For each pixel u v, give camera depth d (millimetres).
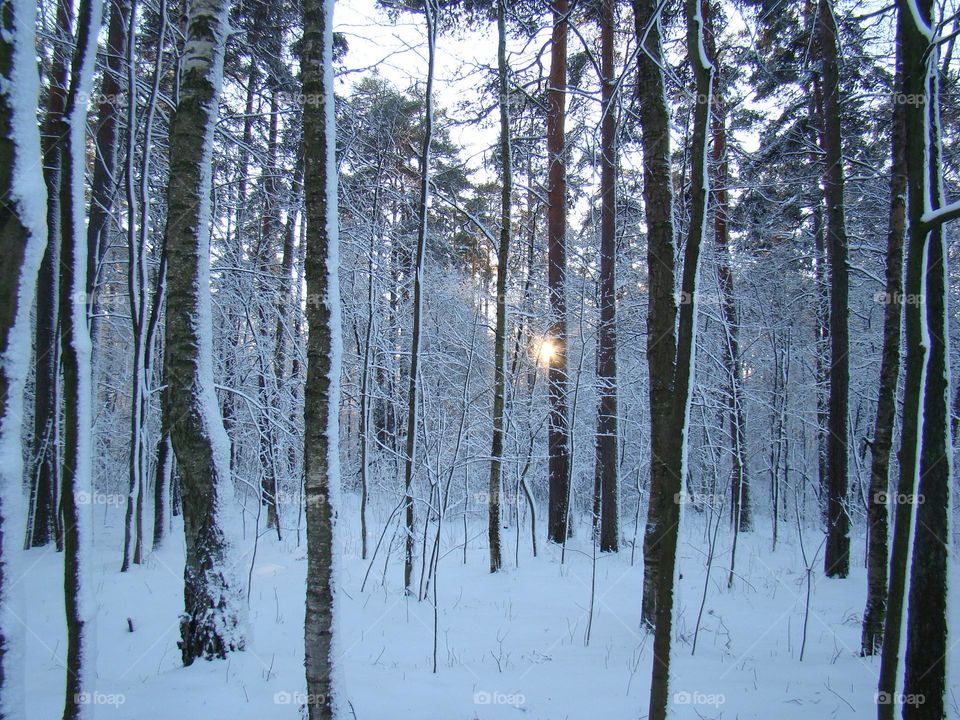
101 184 9656
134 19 7203
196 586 4953
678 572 2996
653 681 2930
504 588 8227
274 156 10352
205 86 5246
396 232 11875
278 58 9648
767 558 10883
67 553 3119
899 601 2631
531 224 16594
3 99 2570
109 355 13797
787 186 11344
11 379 2570
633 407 13219
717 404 9977
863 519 13289
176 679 4449
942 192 3045
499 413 9094
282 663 4895
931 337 3143
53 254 10539
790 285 12969
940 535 3131
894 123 5742
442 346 13383
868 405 13883
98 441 13023
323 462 3512
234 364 11133
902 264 5789
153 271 10578
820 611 7242
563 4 11516
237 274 10188
